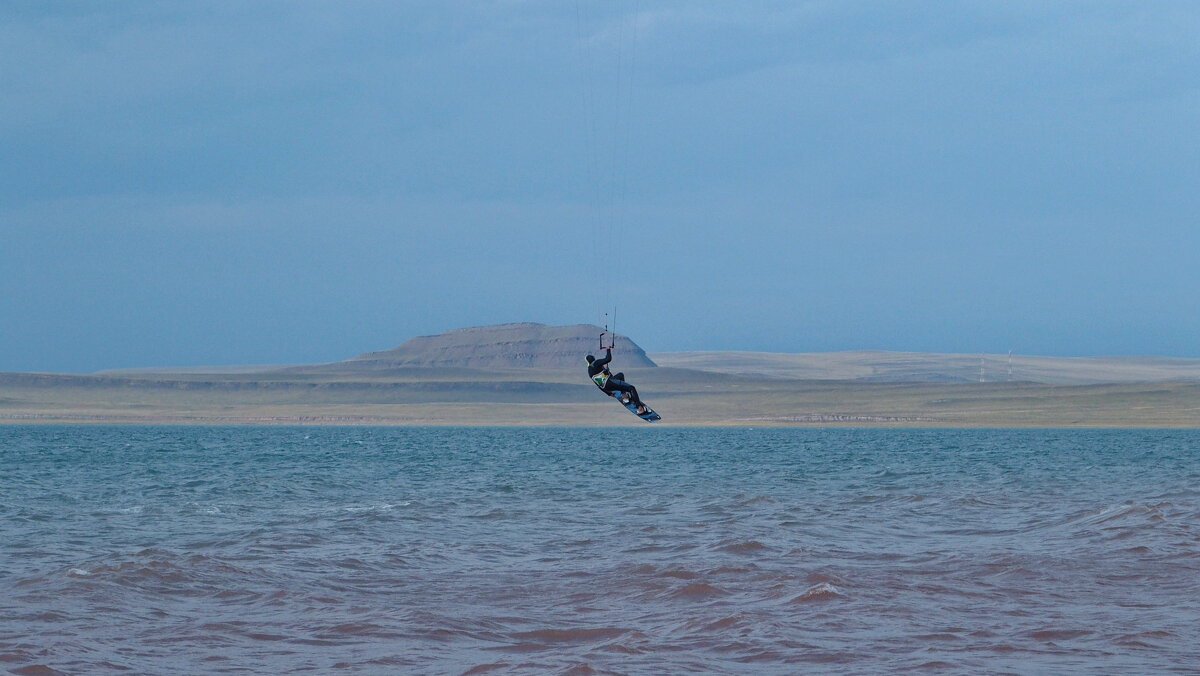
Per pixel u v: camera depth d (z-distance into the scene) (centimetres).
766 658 2473
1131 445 16250
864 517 5422
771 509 5847
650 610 3017
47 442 16425
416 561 3919
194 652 2559
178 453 13438
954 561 3819
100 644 2625
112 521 5300
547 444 17500
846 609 2977
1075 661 2431
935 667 2381
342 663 2459
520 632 2769
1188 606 3012
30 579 3481
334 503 6347
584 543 4416
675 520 5300
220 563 3753
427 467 10562
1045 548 4153
